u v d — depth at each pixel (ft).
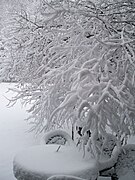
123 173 16.08
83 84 14.94
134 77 15.34
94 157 15.26
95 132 14.25
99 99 14.05
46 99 21.72
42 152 16.20
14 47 28.71
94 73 15.35
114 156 15.76
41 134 35.45
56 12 17.12
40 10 23.67
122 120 14.84
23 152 16.31
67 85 18.16
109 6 19.88
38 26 24.00
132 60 15.67
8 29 28.86
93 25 18.20
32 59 26.78
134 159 16.46
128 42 15.01
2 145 32.76
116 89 14.47
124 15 19.49
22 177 14.19
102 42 14.97
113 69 16.17
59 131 19.56
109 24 17.37
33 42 25.53
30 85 29.68
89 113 14.06
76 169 13.79
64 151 16.40
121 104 14.02
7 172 24.70
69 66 17.79
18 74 29.73
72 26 18.85
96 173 14.38
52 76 18.71
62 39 20.24
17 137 35.65
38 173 13.65
